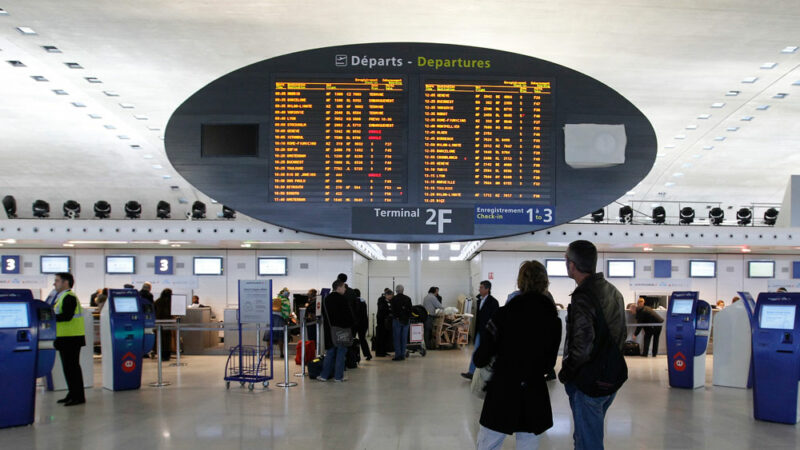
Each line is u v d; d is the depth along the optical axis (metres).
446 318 15.25
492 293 14.88
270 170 7.75
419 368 11.18
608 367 3.53
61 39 14.34
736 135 22.05
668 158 25.12
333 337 9.38
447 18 13.23
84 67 16.06
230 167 7.77
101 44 14.62
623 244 11.92
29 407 6.44
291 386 9.02
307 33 14.04
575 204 7.79
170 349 12.62
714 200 31.12
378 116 7.77
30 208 30.00
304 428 6.21
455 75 7.82
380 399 7.88
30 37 14.26
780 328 6.72
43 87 17.64
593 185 7.80
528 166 7.78
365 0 12.45
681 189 29.67
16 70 16.42
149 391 8.61
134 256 14.95
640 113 7.88
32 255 14.84
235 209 7.73
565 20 13.23
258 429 6.17
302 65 7.83
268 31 13.94
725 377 9.21
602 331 3.53
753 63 15.52
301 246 14.05
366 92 7.79
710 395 8.45
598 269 15.07
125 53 15.16
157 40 14.41
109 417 6.81
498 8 12.70
